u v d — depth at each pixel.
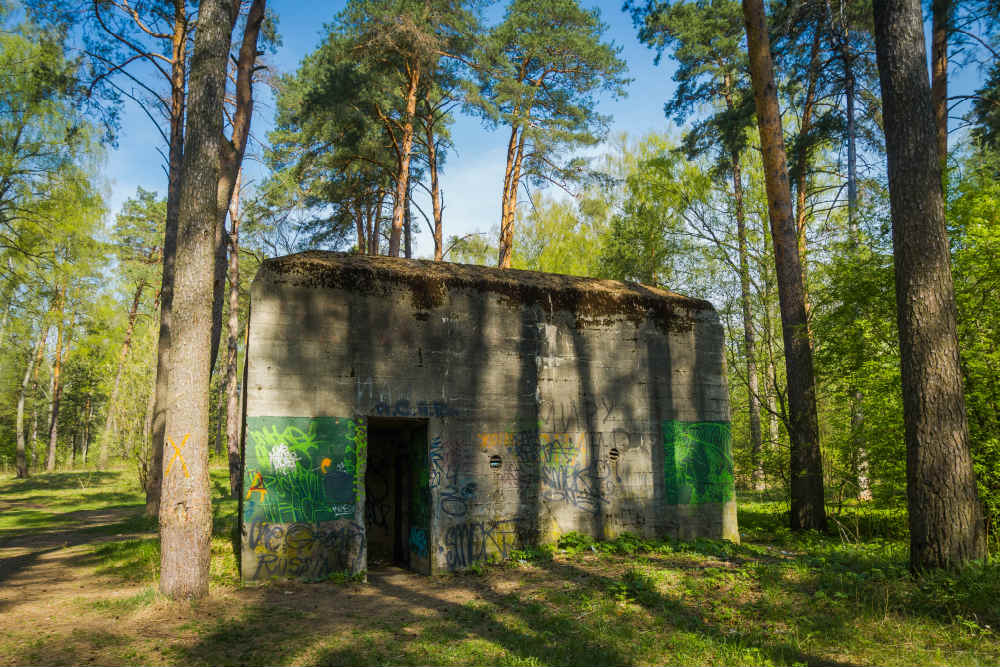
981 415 9.34
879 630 5.94
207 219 8.05
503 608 7.33
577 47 21.06
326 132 21.89
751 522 13.78
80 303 30.45
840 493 12.63
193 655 5.59
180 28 15.45
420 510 10.17
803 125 19.30
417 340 10.09
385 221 29.48
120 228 37.31
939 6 13.82
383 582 9.09
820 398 13.02
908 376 7.34
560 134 21.64
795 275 12.39
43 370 46.94
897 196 7.62
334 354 9.47
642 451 11.55
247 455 8.68
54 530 15.21
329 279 9.65
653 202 19.94
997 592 6.20
